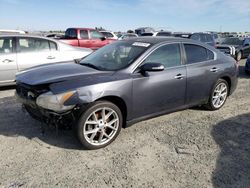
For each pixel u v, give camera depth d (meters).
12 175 3.28
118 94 4.05
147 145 4.18
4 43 7.00
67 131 4.52
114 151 3.96
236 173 3.50
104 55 4.92
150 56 4.55
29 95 4.01
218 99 5.88
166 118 5.34
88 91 3.76
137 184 3.21
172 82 4.76
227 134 4.68
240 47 16.42
